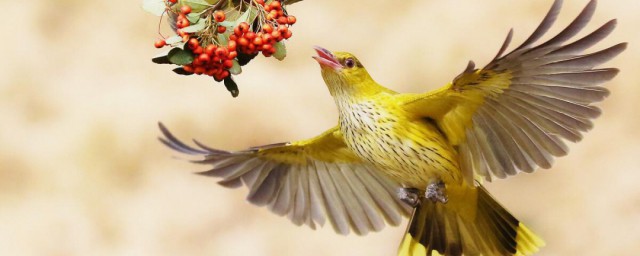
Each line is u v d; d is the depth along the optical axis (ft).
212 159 29.35
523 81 24.86
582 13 23.53
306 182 30.19
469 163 26.73
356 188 29.99
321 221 30.14
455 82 25.41
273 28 21.88
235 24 21.67
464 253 28.99
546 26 23.41
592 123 24.79
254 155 29.68
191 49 21.35
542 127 25.41
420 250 29.01
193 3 21.44
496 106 25.72
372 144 27.45
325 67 27.63
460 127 26.53
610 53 23.84
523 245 28.68
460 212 28.58
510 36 23.66
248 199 29.86
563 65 24.20
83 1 59.11
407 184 27.99
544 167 25.75
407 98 26.89
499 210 28.60
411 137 26.91
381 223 29.99
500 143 26.14
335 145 29.30
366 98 27.40
